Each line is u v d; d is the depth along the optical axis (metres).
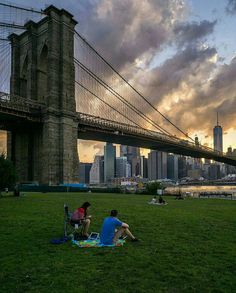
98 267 7.66
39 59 80.44
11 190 55.25
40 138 75.56
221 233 12.23
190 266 7.73
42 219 16.14
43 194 46.34
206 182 152.00
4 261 8.19
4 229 12.95
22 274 7.20
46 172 70.62
